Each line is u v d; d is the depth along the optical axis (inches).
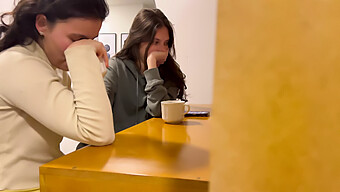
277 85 6.4
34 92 26.1
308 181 6.7
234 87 6.7
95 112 26.7
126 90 56.9
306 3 6.2
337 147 6.5
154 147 26.8
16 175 28.5
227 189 7.1
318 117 6.5
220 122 7.0
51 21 29.1
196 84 75.0
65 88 28.4
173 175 18.4
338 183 6.6
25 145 29.1
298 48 6.3
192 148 26.4
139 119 57.2
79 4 28.3
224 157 7.1
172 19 75.5
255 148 6.7
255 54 6.4
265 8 6.3
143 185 18.7
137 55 58.4
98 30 31.3
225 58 6.7
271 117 6.5
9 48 29.7
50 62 33.0
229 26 6.5
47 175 20.8
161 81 53.4
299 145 6.5
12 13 31.5
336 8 6.2
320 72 6.3
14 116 28.3
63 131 26.1
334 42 6.2
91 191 19.9
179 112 41.1
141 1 71.9
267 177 6.8
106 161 22.0
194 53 74.4
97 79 28.1
